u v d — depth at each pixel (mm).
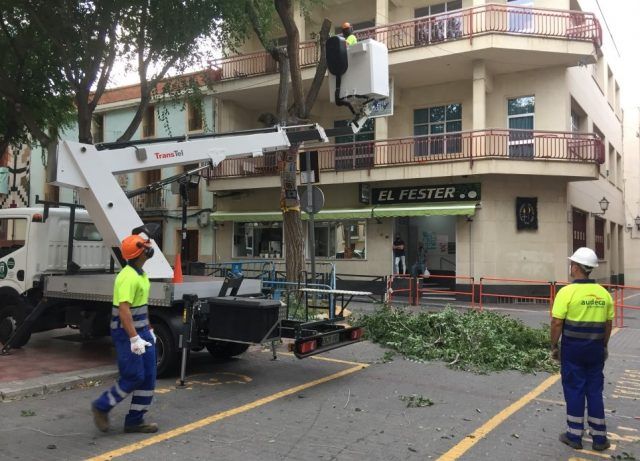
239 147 7742
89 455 4457
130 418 4992
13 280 8719
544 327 10164
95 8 11609
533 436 5016
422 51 18203
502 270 18312
